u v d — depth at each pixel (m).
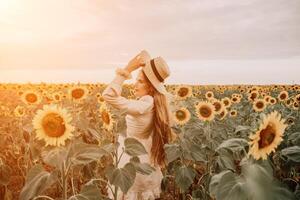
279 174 4.31
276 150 4.29
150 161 4.43
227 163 4.16
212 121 6.54
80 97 9.80
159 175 4.59
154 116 4.41
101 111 4.36
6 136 8.53
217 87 30.64
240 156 4.27
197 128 5.93
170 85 26.28
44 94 14.70
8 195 5.65
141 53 4.45
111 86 4.27
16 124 9.52
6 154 7.82
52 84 26.12
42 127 3.05
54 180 3.26
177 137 5.00
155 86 4.41
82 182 6.05
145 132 4.40
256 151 2.43
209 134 5.42
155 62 4.41
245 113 11.01
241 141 3.01
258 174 2.36
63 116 3.05
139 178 4.27
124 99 4.29
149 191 4.34
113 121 4.14
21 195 3.23
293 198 2.27
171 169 5.46
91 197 3.36
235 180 2.46
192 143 4.93
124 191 3.69
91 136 5.68
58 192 5.81
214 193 2.51
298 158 3.35
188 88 8.91
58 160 3.06
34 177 3.32
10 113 12.39
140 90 4.53
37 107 11.39
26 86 23.94
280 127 2.47
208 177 4.74
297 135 4.30
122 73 4.31
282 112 9.20
